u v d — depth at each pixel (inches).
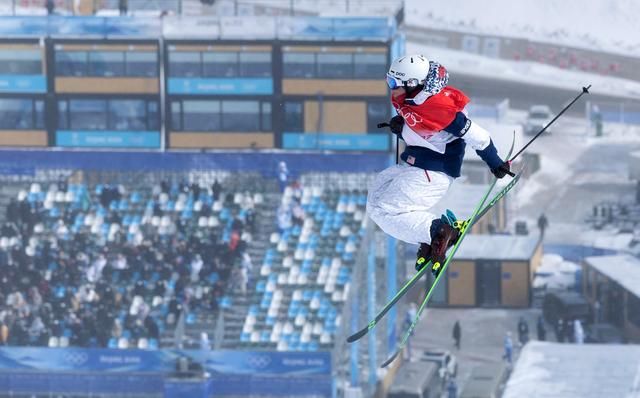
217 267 7746.1
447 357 7436.0
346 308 7111.2
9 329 7342.5
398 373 6815.9
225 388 6879.9
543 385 5689.0
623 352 6235.2
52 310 7470.5
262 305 7509.8
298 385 6766.7
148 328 7219.5
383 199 1471.5
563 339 7815.0
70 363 7066.9
